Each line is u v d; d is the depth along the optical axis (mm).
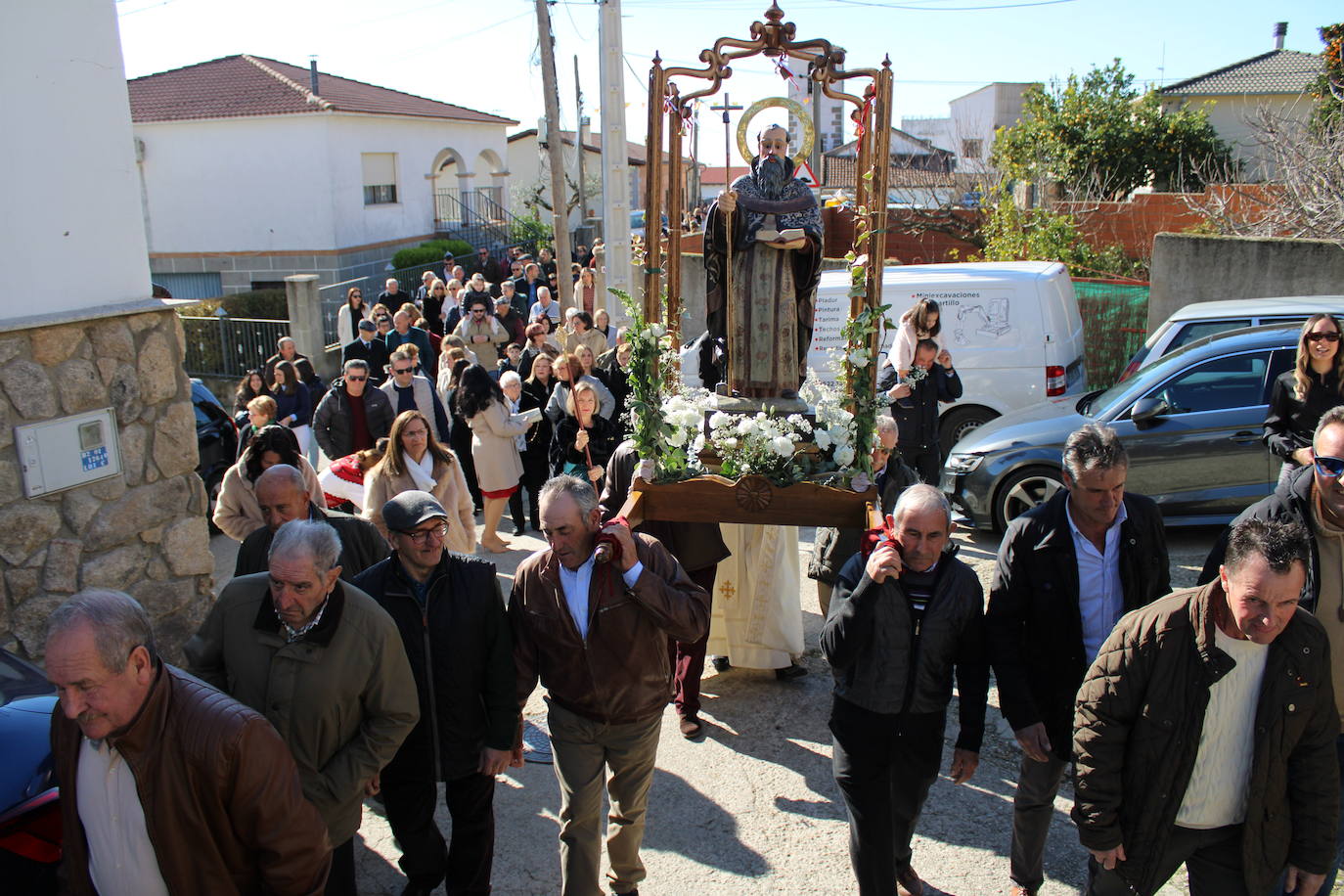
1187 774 2750
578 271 20688
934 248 19875
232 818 2443
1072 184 21516
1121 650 2797
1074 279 12609
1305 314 7883
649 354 4316
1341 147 12195
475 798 3514
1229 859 2848
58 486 4625
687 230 12977
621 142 12156
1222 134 28125
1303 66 28359
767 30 4520
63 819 2508
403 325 11680
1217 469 6883
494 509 7816
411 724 3197
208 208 23016
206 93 23781
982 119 42188
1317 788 2729
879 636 3260
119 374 4922
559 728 3467
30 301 4512
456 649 3416
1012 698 3297
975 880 3812
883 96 4355
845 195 4844
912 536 3199
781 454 4070
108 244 4879
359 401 7434
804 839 4121
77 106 4699
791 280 4914
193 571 5383
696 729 4953
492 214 29719
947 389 7289
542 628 3410
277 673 3016
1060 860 3936
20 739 3064
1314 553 3334
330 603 3037
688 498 4238
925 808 4324
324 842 2617
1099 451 3156
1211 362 6988
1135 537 3332
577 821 3418
